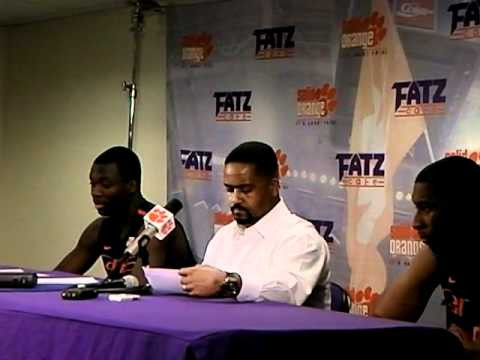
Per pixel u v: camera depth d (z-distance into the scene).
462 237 2.17
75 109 4.62
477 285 2.21
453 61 3.17
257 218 2.62
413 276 2.33
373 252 3.40
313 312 1.74
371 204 3.41
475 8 3.11
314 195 3.61
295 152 3.68
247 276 2.14
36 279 2.12
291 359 1.39
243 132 3.88
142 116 4.32
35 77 4.81
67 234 4.64
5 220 4.93
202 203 4.02
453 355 1.66
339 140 3.54
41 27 4.79
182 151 4.11
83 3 4.34
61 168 4.68
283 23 3.73
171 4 4.15
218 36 3.98
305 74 3.65
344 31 3.52
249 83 3.86
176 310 1.63
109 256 3.16
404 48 3.32
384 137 3.38
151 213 2.37
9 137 4.93
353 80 3.49
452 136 3.17
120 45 4.42
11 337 1.58
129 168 3.19
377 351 1.52
